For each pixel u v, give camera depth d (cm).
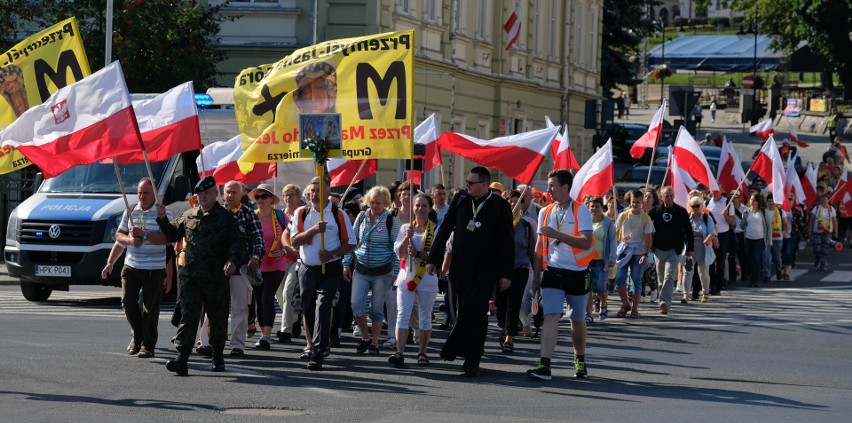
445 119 4022
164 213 1502
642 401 1363
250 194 1759
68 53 1591
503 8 4553
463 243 1516
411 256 1587
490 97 4525
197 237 1482
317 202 1587
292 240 1570
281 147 1623
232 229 1489
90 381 1405
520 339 1961
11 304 2309
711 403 1362
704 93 11062
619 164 6356
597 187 2373
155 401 1288
